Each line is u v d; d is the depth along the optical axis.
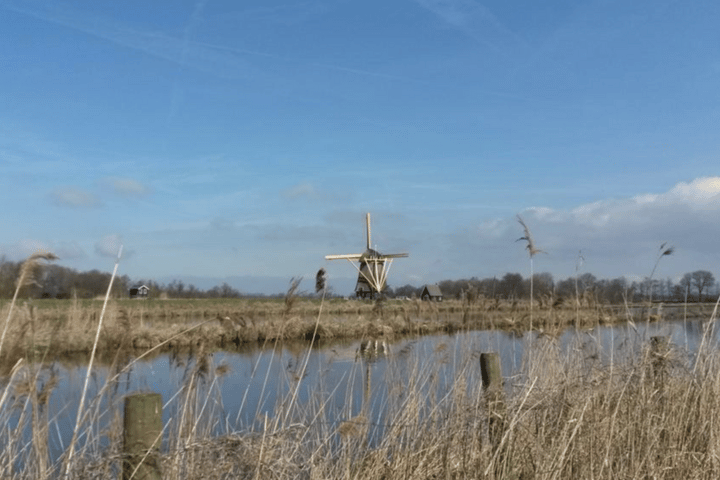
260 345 17.39
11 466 4.39
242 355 15.44
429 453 5.63
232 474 4.82
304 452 5.58
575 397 5.97
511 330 8.23
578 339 7.73
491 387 5.75
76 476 4.01
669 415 6.32
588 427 5.66
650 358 6.76
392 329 8.98
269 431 5.32
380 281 40.94
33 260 4.34
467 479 5.34
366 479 5.42
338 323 21.33
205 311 29.41
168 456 4.37
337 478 5.36
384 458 5.65
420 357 7.54
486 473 5.20
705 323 7.50
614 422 5.70
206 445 4.63
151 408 3.88
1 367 4.17
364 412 6.32
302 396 7.43
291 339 18.59
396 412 6.31
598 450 5.59
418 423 6.14
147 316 26.81
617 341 7.72
